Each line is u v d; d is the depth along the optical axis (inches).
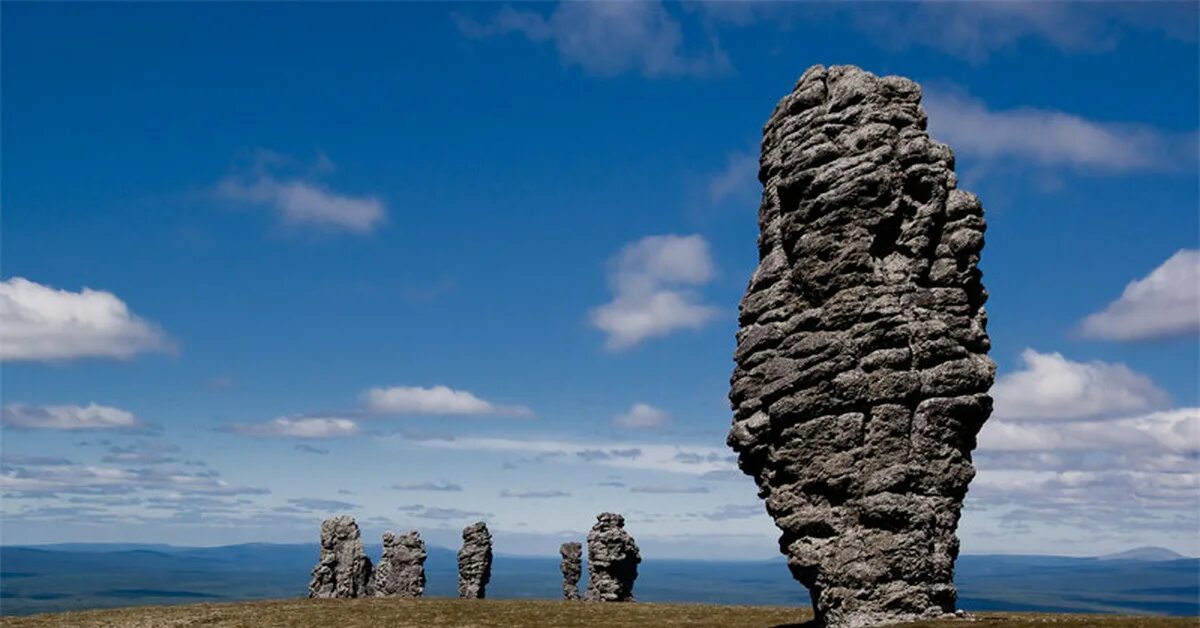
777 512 2516.0
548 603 4370.1
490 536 5664.4
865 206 2486.5
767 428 2536.9
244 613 3917.3
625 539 5108.3
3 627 3636.8
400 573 5482.3
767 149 2728.8
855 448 2411.4
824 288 2497.5
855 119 2549.2
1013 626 2193.7
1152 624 2207.2
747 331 2640.3
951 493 2425.0
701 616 3668.8
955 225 2534.5
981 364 2474.2
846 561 2369.6
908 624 2231.8
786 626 2684.5
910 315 2455.7
